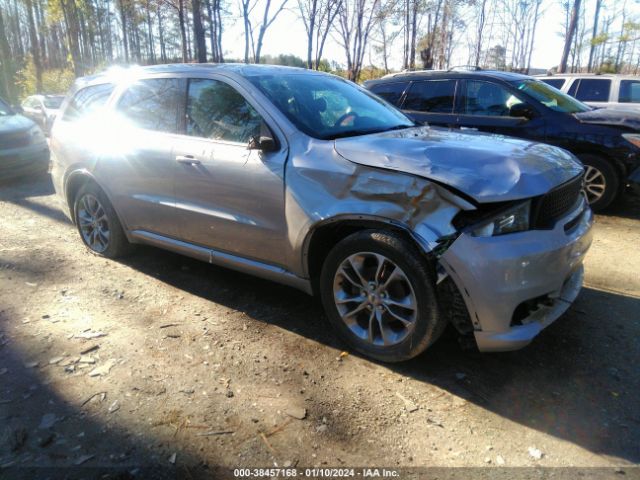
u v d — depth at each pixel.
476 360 3.09
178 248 4.07
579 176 3.19
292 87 3.76
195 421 2.55
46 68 36.34
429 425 2.53
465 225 2.62
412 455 2.34
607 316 3.61
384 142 3.12
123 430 2.48
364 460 2.31
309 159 3.13
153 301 3.90
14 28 42.97
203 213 3.70
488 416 2.60
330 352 3.20
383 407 2.67
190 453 2.34
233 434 2.46
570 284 3.15
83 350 3.18
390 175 2.80
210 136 3.71
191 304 3.85
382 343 3.02
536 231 2.71
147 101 4.19
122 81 4.48
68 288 4.12
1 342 3.27
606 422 2.54
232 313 3.71
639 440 2.41
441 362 3.07
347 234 3.18
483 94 6.66
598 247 5.12
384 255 2.85
